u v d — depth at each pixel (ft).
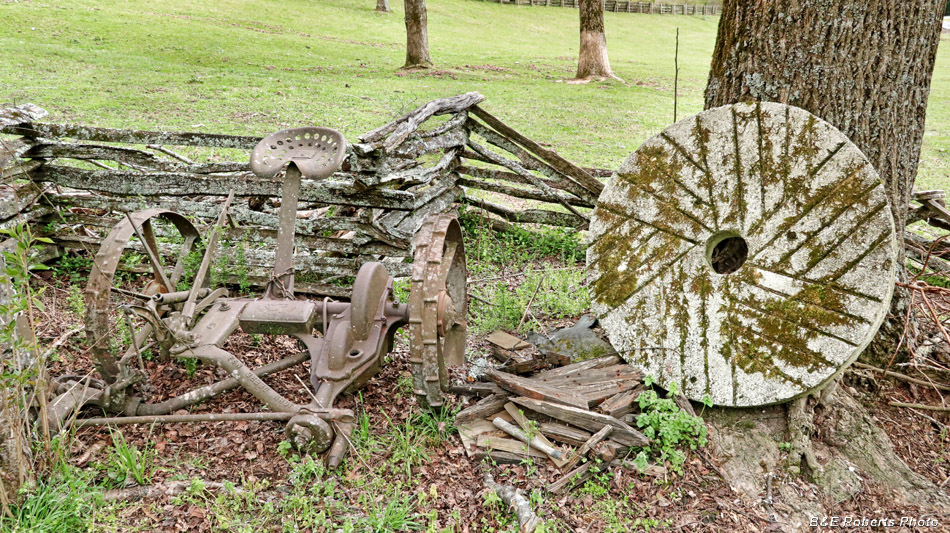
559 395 11.69
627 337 12.99
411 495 10.58
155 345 14.65
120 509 10.12
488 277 19.93
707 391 11.97
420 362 11.00
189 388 13.50
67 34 61.00
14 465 9.73
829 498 10.86
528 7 137.18
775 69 12.71
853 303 10.59
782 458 11.32
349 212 20.94
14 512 9.77
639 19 144.46
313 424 10.66
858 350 10.58
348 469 11.08
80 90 41.65
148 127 33.94
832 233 10.78
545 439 11.37
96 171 18.84
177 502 10.15
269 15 91.50
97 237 19.90
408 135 18.07
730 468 11.23
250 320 12.23
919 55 12.24
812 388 11.02
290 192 13.42
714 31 136.77
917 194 19.90
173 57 58.18
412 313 10.87
